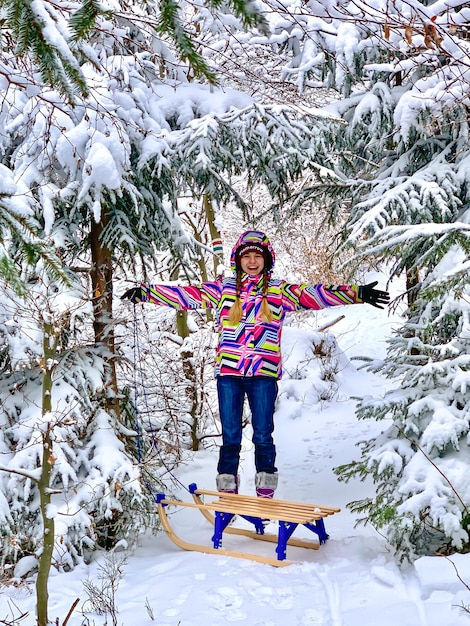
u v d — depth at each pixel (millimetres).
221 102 4645
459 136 4641
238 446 4445
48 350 2920
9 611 3193
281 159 4895
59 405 3924
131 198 4172
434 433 3438
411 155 4898
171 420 6023
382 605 2973
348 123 5047
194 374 6629
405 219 4465
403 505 3256
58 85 1569
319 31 4312
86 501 3836
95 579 3586
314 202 5691
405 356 3826
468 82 3660
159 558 3912
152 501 4426
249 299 4434
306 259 13820
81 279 4516
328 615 2949
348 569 3475
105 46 4172
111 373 4438
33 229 1712
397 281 14125
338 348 9711
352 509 3791
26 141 3846
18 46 1491
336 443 6797
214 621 2941
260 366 4336
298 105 4816
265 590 3254
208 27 4367
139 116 4152
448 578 3023
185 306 4551
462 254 3693
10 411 4008
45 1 1807
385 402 3723
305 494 5254
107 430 4195
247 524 4586
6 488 3732
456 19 3422
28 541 3766
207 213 7836
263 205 13617
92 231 4457
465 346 3812
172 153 4262
